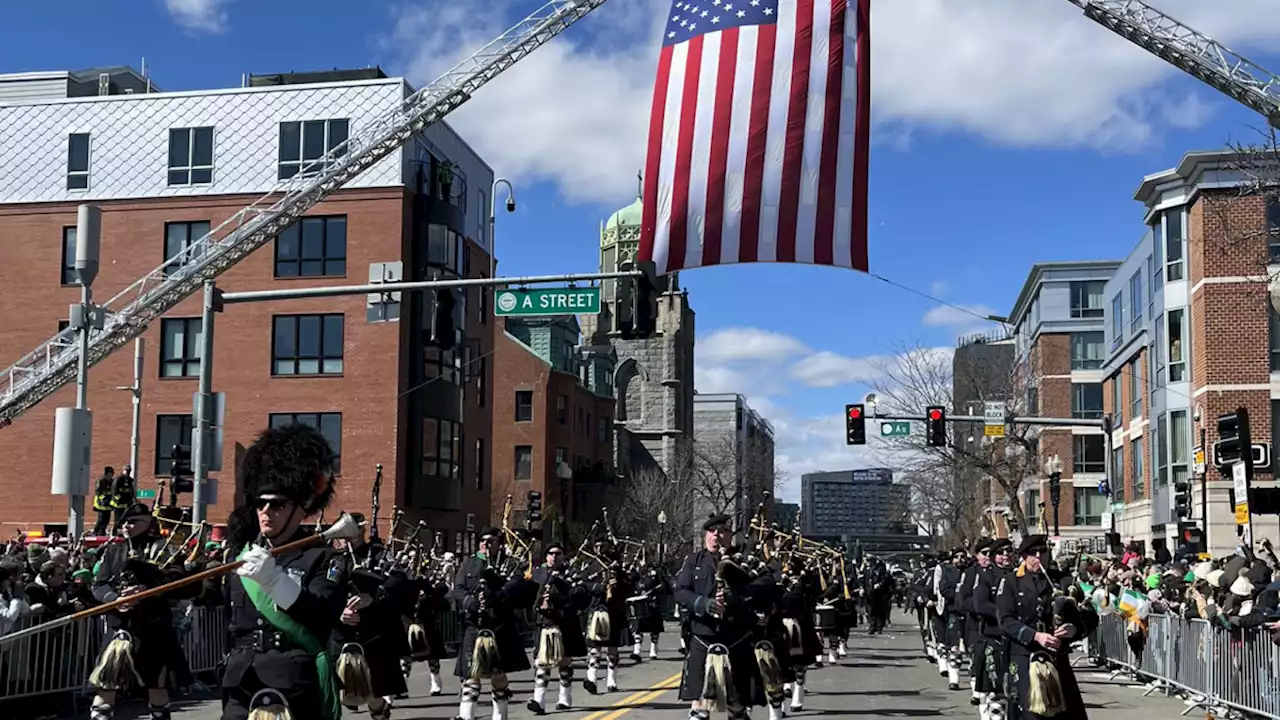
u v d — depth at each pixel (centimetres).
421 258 4397
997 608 1052
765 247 1822
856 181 1838
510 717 1567
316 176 3041
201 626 1831
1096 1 2095
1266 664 1538
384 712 1264
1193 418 4131
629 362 10475
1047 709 1018
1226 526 3888
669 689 1952
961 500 6275
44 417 4353
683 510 8675
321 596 606
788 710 1692
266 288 4331
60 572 1577
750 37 1848
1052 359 6912
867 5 1864
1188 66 2069
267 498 612
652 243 1873
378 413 4250
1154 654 2081
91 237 2141
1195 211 4122
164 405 4303
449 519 4775
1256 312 3900
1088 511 6694
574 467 7450
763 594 1284
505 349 7006
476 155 5216
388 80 4347
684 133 1862
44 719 1512
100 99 4469
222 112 4409
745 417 13762
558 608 1611
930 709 1717
